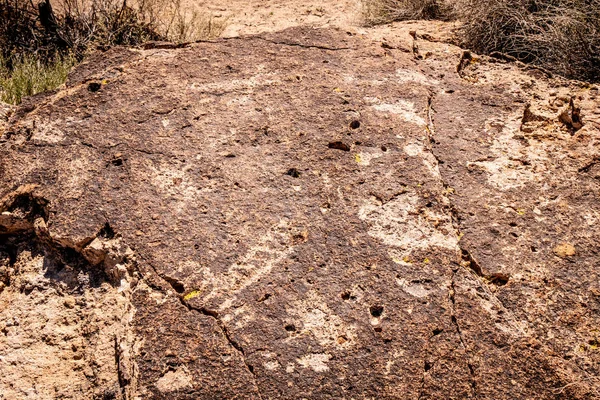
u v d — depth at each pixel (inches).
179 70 135.4
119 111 123.5
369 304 89.9
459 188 107.9
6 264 104.7
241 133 117.7
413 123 120.4
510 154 115.3
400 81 132.6
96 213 102.5
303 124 119.6
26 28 231.1
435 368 83.1
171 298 90.9
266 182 108.1
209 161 111.8
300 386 81.3
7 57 214.4
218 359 83.9
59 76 179.8
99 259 99.1
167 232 99.3
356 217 102.1
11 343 93.9
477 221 102.1
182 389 81.1
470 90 132.4
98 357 89.8
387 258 95.9
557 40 169.8
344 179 108.6
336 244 97.9
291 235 99.3
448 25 205.6
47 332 94.7
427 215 102.8
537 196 106.3
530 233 100.1
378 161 112.0
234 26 257.6
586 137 118.6
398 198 105.3
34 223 104.5
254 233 99.4
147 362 84.0
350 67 136.9
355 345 85.2
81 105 125.7
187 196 105.4
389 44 147.1
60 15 241.1
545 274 94.3
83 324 94.9
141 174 109.1
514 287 92.7
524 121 125.6
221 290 91.6
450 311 89.2
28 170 110.9
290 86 130.1
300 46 144.5
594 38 166.4
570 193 107.0
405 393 80.7
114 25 233.6
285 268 94.4
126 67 136.4
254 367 83.0
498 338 86.4
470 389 81.4
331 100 125.8
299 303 90.0
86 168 110.7
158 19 250.4
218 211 103.0
